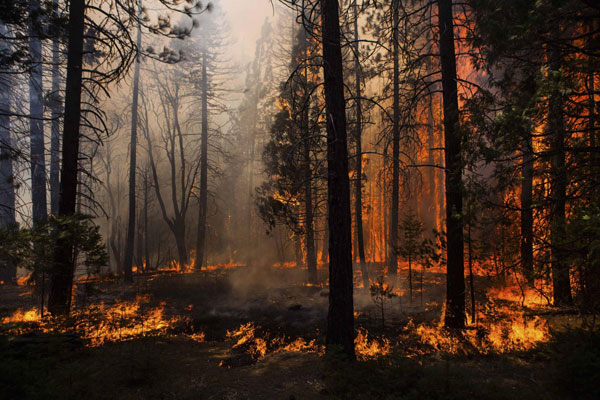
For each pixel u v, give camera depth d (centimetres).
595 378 425
